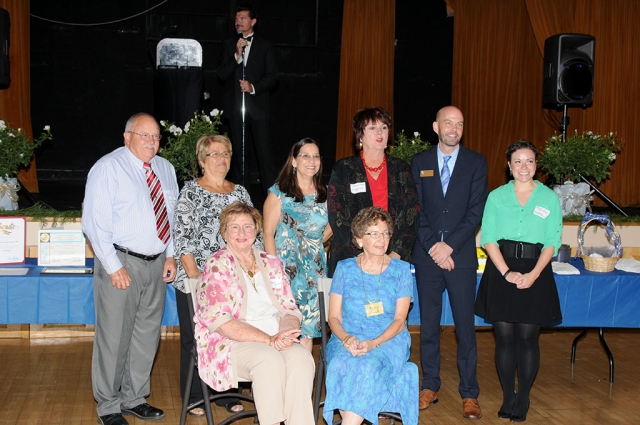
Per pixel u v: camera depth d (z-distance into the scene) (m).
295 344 3.12
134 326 3.63
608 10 7.88
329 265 3.75
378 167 3.68
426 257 3.85
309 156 3.49
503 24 9.20
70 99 9.10
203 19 9.25
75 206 6.84
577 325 4.28
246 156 6.39
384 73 9.30
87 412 3.69
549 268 3.71
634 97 7.98
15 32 7.86
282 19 9.49
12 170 5.45
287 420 3.02
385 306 3.34
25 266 4.37
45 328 5.02
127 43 9.15
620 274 4.29
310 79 9.68
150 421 3.63
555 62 6.70
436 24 9.91
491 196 3.80
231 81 6.30
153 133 3.47
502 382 3.79
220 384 3.07
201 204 3.57
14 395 3.91
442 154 3.84
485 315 3.73
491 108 9.30
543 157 6.07
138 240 3.44
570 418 3.81
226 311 3.12
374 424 3.12
